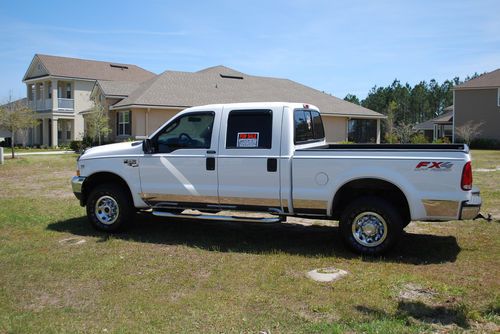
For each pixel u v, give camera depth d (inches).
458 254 253.4
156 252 260.7
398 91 3528.5
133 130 1148.5
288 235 302.2
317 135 309.9
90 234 303.3
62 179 610.2
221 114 276.8
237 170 270.5
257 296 192.5
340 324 165.6
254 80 1392.7
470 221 334.0
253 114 270.5
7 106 1190.3
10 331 161.0
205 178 278.4
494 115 1637.6
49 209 386.0
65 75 1636.3
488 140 1594.5
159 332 160.7
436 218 236.4
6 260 243.3
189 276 219.6
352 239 252.2
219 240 288.7
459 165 231.5
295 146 267.9
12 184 557.6
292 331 160.7
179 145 287.6
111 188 303.1
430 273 221.0
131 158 295.4
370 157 245.0
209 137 279.3
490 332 158.7
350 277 215.6
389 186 247.1
